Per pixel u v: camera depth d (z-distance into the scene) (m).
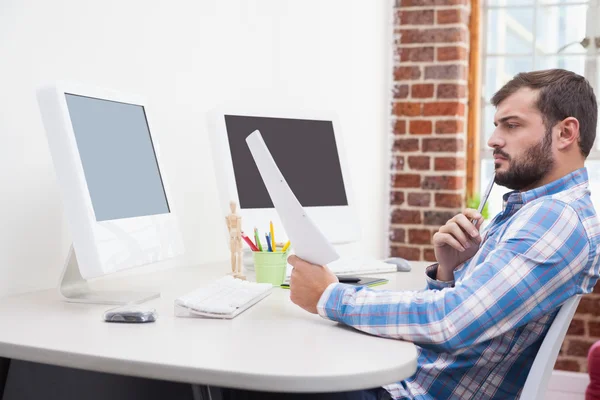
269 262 1.66
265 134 1.94
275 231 1.90
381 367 0.96
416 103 3.21
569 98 1.30
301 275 1.28
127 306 1.27
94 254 1.27
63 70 1.68
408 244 3.24
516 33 3.45
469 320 1.12
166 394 1.34
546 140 1.31
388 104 3.25
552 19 3.40
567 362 3.21
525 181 1.34
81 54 1.73
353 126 3.02
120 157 1.45
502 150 1.36
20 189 1.56
